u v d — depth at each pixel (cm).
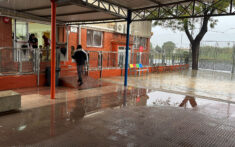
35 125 438
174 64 1816
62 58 1173
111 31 1496
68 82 861
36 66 829
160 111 570
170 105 638
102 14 877
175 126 460
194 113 562
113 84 962
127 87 905
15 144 350
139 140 382
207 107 627
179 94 796
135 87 912
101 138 385
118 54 1285
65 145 353
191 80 1189
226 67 1777
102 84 949
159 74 1452
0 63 754
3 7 854
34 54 820
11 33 948
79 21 1069
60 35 1188
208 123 487
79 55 846
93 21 1092
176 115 539
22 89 774
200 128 454
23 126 430
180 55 1916
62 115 507
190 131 435
